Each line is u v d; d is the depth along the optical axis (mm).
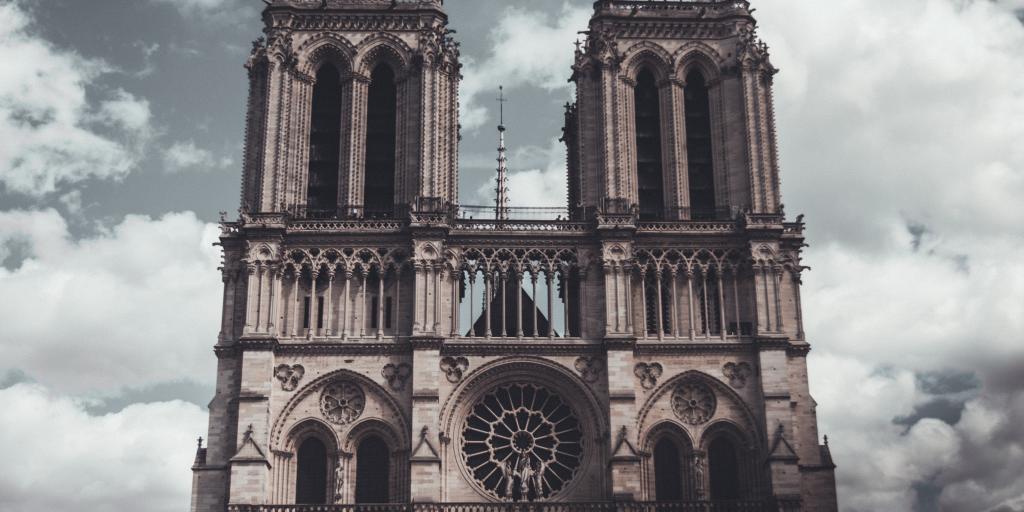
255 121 109875
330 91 113625
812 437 103375
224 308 103938
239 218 106312
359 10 112750
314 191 110438
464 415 102625
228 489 97750
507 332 110000
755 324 104625
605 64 111562
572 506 98562
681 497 102000
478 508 98250
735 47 114188
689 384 103938
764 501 99375
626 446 99562
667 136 112500
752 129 110500
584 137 110750
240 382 100375
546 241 106438
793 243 108188
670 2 115438
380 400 101688
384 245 105562
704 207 111750
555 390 103562
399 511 97750
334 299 104188
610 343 102500
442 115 109812
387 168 111562
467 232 105688
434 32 111625
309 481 100875
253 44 111875
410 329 103375
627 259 105188
